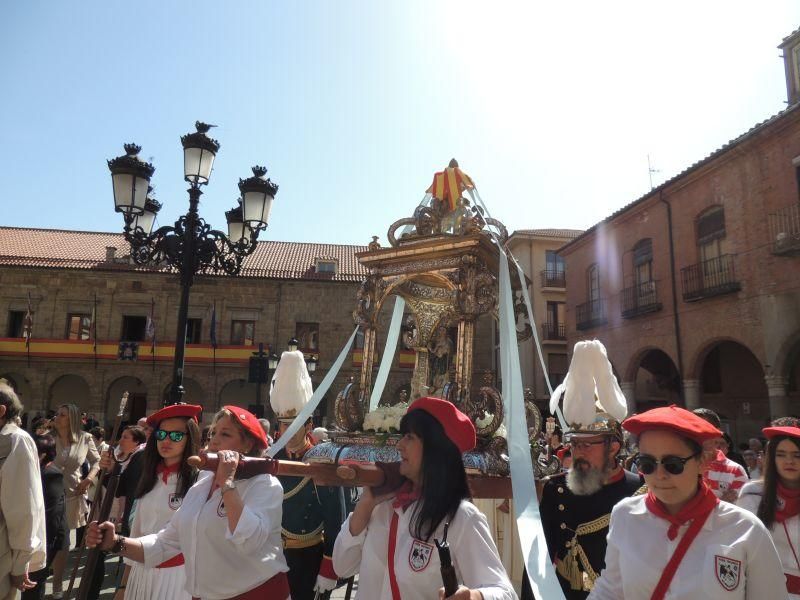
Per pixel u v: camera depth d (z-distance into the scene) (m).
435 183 4.72
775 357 15.73
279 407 4.71
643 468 2.11
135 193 7.41
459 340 3.98
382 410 4.04
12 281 29.92
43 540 3.69
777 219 15.76
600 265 23.28
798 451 3.09
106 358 29.20
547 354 29.50
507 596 1.92
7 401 3.65
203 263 7.70
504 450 3.65
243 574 2.66
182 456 3.76
